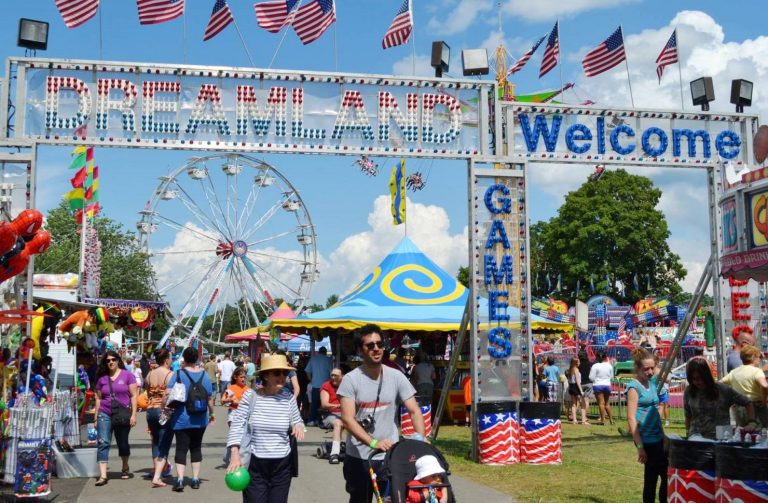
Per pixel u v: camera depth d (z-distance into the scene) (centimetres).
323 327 1989
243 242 4391
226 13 1400
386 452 604
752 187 807
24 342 1164
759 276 884
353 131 1389
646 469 814
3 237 949
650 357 821
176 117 1334
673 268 5478
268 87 1373
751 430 699
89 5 1307
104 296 5794
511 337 1380
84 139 1302
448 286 2266
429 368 1870
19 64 1293
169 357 1191
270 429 700
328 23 1420
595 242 5372
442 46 1422
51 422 1007
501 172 1414
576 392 2091
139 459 1410
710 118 1516
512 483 1112
